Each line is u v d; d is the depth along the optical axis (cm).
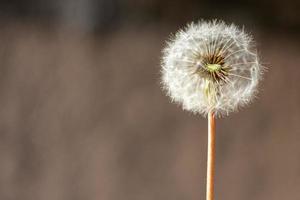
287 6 120
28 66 109
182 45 56
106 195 104
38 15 112
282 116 114
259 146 112
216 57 55
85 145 106
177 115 110
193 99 55
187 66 55
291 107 116
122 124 109
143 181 106
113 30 114
